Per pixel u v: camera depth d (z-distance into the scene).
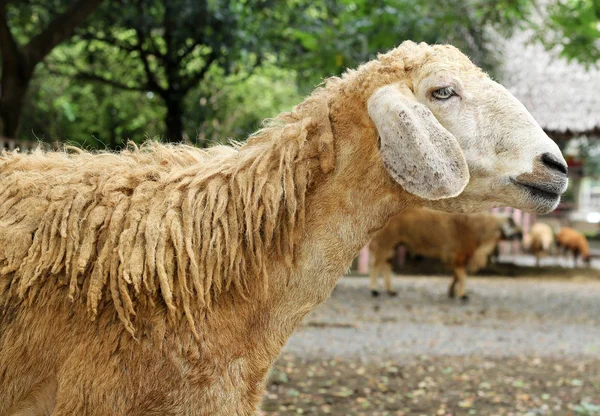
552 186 2.43
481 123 2.47
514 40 16.16
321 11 12.11
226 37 12.39
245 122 18.94
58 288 2.35
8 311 2.37
